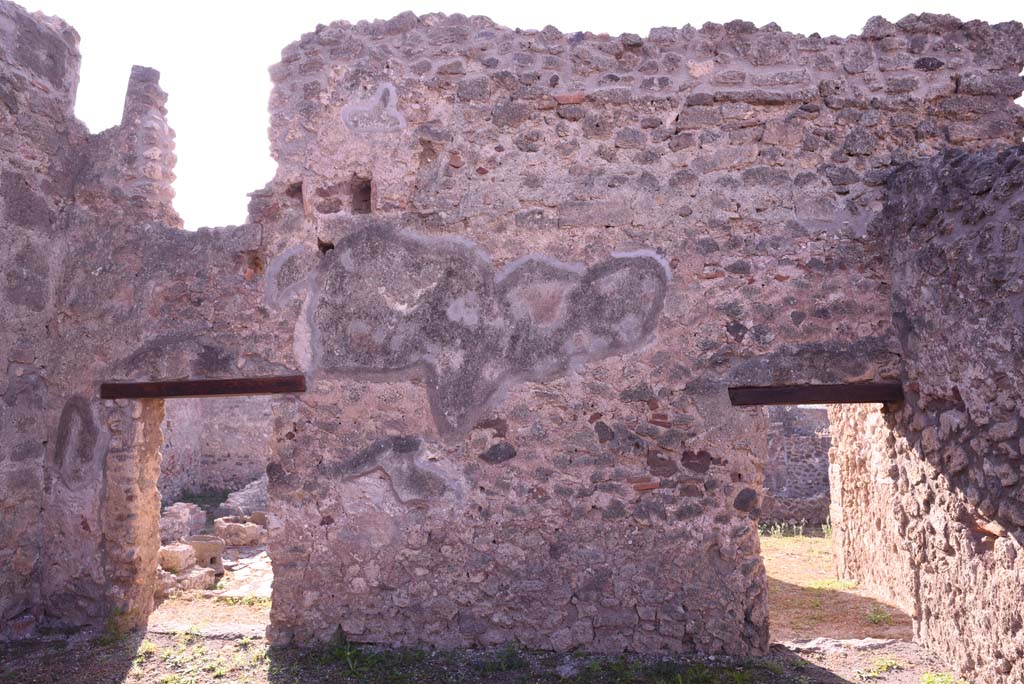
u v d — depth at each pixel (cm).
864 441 683
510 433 513
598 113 523
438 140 530
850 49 519
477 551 509
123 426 555
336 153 537
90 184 576
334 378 527
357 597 513
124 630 538
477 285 521
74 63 590
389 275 528
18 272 541
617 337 512
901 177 488
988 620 409
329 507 519
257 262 559
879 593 655
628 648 496
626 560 501
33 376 557
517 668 475
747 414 502
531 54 530
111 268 563
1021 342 368
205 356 543
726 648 490
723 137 516
